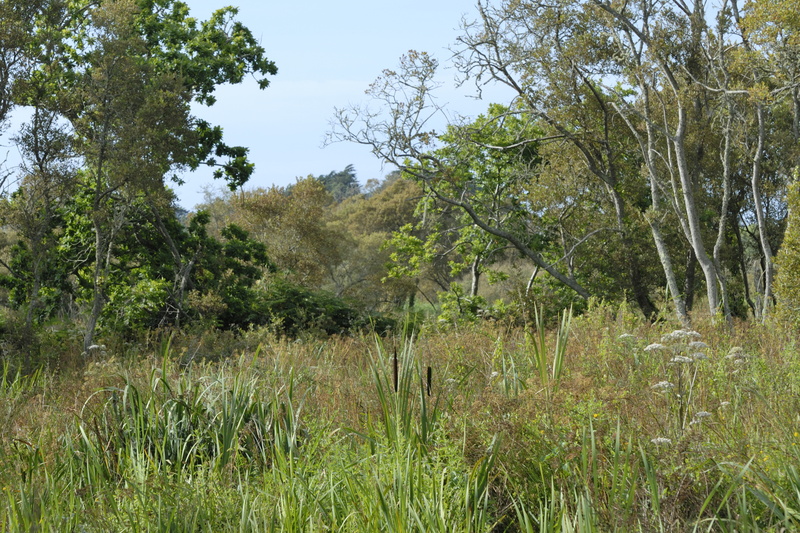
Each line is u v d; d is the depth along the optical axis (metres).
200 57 26.09
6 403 7.71
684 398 6.31
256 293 25.14
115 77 17.61
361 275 58.44
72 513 4.98
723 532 4.35
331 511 4.90
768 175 26.88
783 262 15.08
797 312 14.20
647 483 4.68
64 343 16.52
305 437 6.52
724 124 23.00
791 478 4.57
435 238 29.56
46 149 16.52
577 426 5.23
